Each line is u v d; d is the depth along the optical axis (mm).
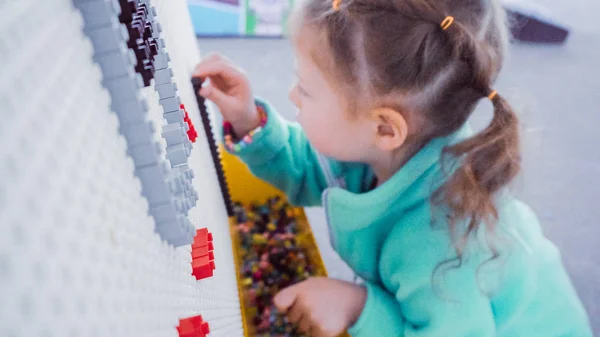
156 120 327
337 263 1193
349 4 466
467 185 507
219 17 2113
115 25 198
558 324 678
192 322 302
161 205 260
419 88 477
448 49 455
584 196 1381
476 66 473
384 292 665
